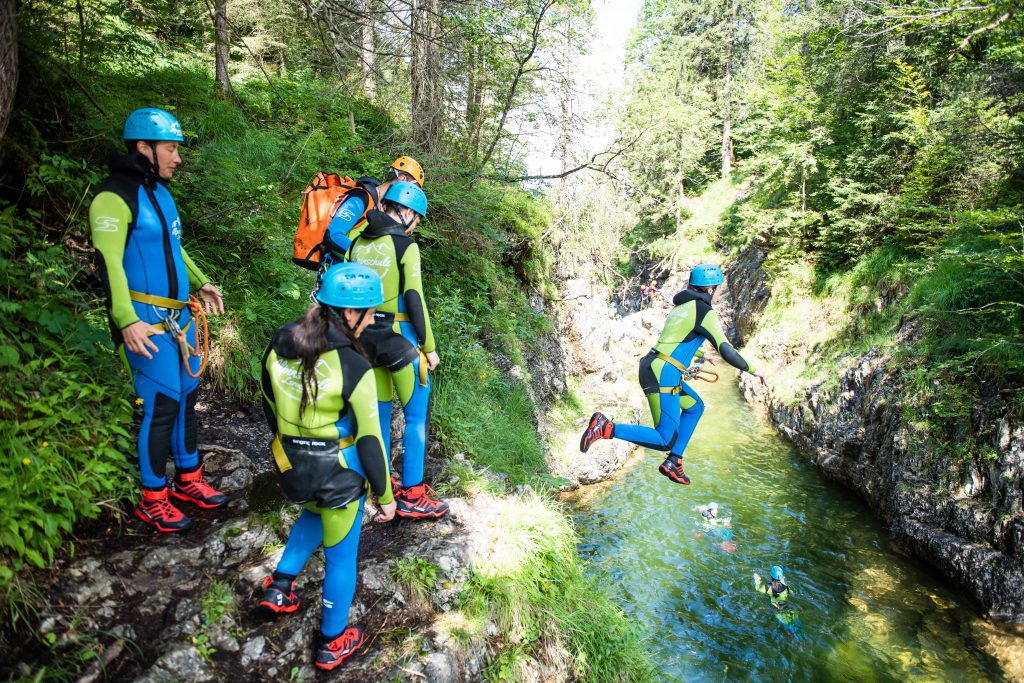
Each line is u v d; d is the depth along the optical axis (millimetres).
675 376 4273
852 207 13617
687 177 27812
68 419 3020
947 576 7809
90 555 2799
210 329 4438
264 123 7734
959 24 8461
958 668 6477
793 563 8531
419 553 3508
